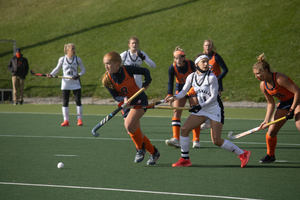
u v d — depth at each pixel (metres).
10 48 67.81
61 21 79.56
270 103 17.09
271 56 57.56
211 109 16.27
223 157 18.70
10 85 59.03
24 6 89.81
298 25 61.78
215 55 25.17
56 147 21.50
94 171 15.78
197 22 68.50
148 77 16.56
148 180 14.28
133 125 16.45
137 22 72.88
